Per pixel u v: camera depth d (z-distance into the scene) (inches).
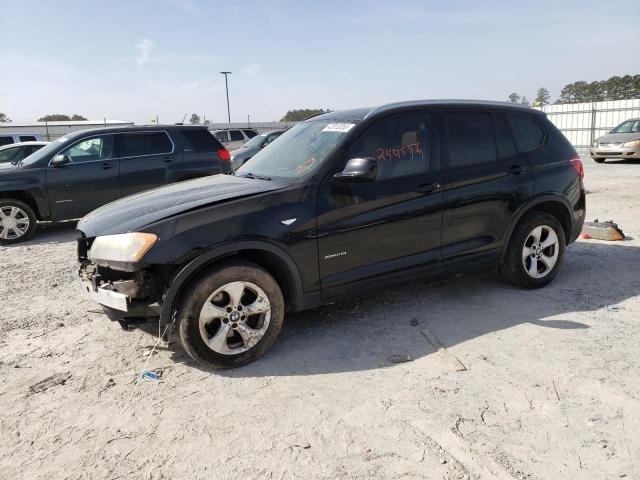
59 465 104.1
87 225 153.2
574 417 112.5
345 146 156.3
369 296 193.5
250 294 144.9
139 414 121.1
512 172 182.7
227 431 113.0
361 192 155.3
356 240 154.7
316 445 106.7
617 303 178.4
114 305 138.2
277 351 151.3
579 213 203.8
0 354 157.4
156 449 108.0
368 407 119.7
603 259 234.1
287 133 196.9
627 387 123.5
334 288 154.0
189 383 134.8
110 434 113.9
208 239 135.0
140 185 362.6
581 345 146.4
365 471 98.2
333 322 171.2
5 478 100.7
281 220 143.3
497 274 207.6
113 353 155.1
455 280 208.7
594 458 99.3
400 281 165.8
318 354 148.5
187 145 379.9
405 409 118.2
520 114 192.9
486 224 179.2
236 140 969.5
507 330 158.9
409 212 162.2
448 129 174.2
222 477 98.5
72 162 344.8
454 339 154.4
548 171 191.3
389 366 139.6
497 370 134.3
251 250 144.3
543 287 196.7
